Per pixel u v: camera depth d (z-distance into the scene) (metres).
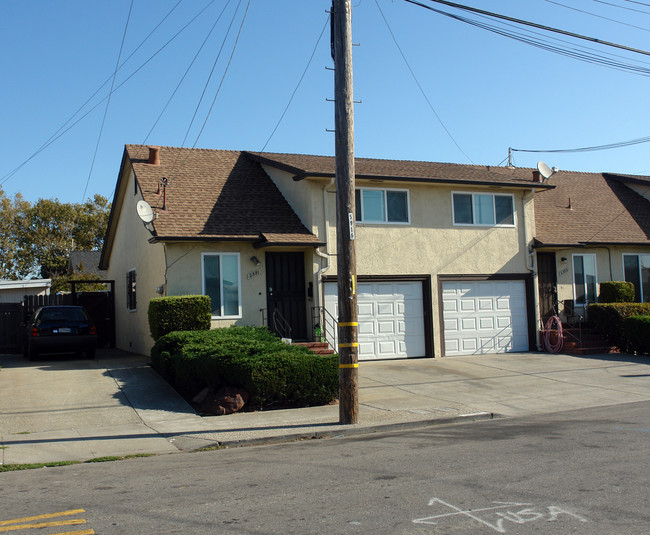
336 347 17.75
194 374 12.95
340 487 6.63
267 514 5.74
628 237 22.88
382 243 18.64
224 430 10.40
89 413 11.62
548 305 21.91
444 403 12.70
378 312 18.64
